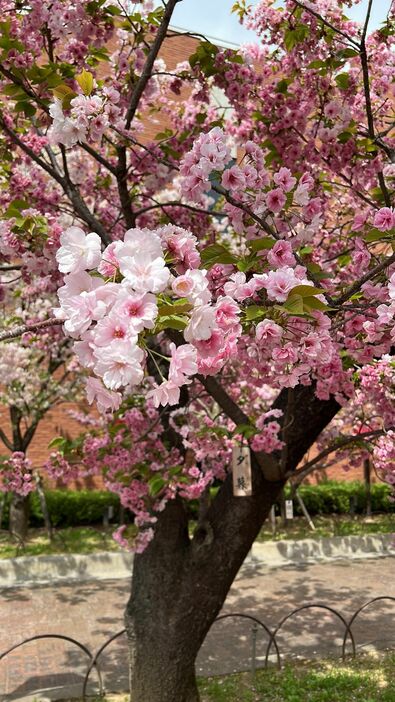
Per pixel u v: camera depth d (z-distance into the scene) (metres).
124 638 7.09
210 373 1.81
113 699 5.35
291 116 4.73
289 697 5.18
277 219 3.20
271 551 11.11
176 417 5.46
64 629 7.42
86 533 11.96
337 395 4.21
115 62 5.25
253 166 3.17
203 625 4.64
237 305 1.86
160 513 4.88
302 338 2.07
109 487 5.46
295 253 2.87
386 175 4.64
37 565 9.73
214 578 4.63
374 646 6.55
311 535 12.09
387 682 5.57
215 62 4.54
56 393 11.03
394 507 15.29
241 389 8.59
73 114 2.89
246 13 4.97
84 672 6.07
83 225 5.64
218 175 3.04
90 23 4.22
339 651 6.45
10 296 8.96
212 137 2.88
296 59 4.87
